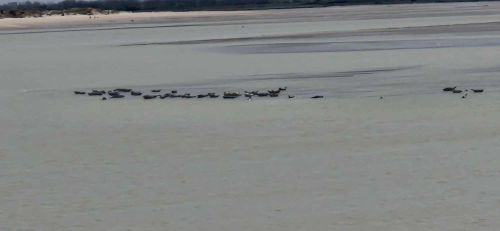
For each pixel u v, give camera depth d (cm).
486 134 8731
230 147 8450
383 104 11456
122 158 8012
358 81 14575
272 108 11369
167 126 10012
